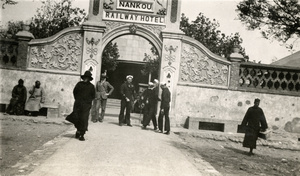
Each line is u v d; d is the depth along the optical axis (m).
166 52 15.29
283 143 13.55
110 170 6.68
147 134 12.13
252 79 15.75
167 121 13.11
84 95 9.95
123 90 13.87
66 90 15.38
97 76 15.27
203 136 13.97
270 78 15.69
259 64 15.58
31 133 11.37
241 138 13.94
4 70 15.19
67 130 11.92
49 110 14.67
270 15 10.99
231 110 15.56
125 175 6.42
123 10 15.38
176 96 15.48
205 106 15.52
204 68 15.66
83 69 15.28
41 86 15.30
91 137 10.30
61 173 6.28
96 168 6.75
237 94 15.57
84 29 15.19
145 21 15.38
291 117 15.55
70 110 15.33
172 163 7.81
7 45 15.38
